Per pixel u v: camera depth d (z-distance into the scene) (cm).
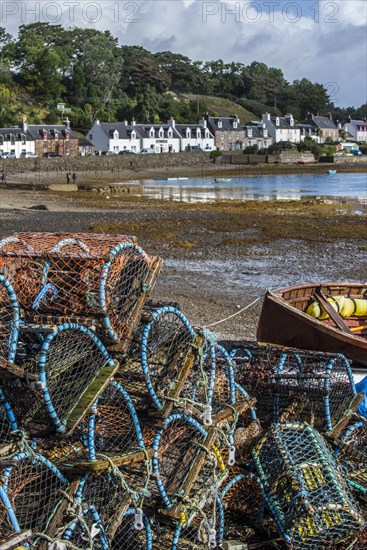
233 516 550
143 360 501
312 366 660
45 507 443
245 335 1330
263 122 11700
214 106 13288
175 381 533
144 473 498
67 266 516
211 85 14050
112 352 502
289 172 8269
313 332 980
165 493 490
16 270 525
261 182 6631
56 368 463
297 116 14000
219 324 1423
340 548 499
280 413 638
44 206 3859
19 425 447
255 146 9781
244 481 557
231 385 593
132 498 462
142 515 475
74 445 488
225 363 630
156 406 511
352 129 13662
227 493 553
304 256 2319
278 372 656
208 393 564
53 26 11675
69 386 470
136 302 532
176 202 4400
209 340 564
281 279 1944
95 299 486
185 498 494
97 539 454
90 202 4362
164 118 11294
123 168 8319
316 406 625
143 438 520
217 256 2311
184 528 500
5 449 427
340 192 5294
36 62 10062
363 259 2267
